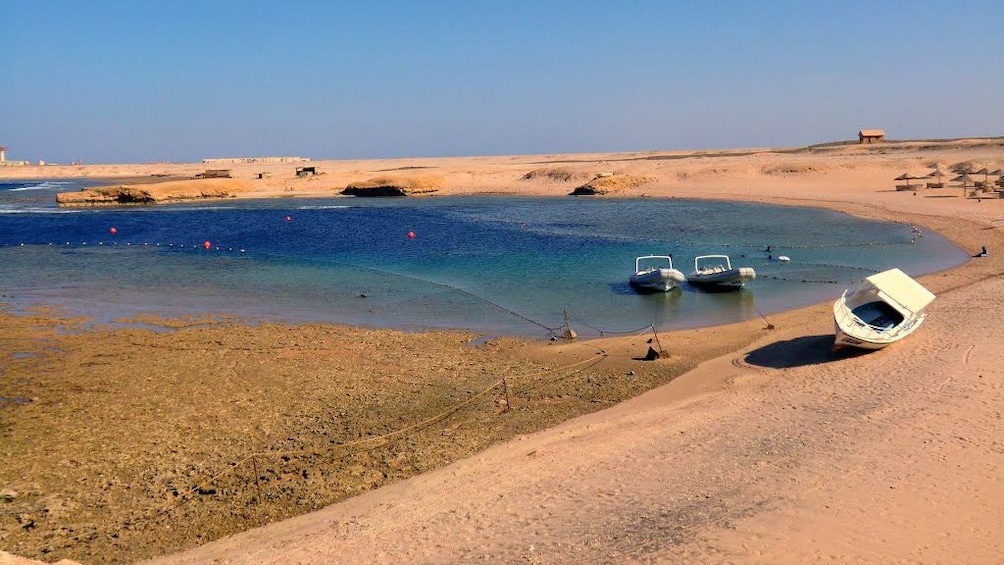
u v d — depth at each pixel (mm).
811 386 18750
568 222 59812
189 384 20672
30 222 67812
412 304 31109
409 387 20266
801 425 15938
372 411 18484
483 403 18938
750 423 16391
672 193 78812
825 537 10852
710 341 24188
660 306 29797
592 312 29031
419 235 54219
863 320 23094
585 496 13109
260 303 31844
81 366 22438
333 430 17266
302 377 21219
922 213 53812
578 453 15242
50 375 21547
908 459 13570
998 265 34250
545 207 73438
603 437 16125
